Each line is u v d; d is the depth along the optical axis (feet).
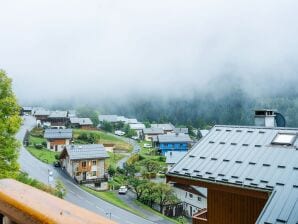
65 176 182.70
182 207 153.58
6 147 53.88
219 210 32.94
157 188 150.41
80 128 377.50
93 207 135.23
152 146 322.96
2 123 53.47
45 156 223.30
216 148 35.12
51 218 3.72
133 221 124.16
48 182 160.04
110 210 134.41
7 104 54.80
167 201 150.20
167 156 221.05
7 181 5.45
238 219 31.73
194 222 35.04
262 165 30.66
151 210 145.79
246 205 31.37
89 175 187.73
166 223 128.16
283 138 33.71
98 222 3.70
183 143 305.94
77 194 153.38
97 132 359.05
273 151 32.17
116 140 332.19
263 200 30.35
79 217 3.79
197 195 147.13
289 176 28.40
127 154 272.51
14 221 4.20
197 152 35.27
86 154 188.65
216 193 33.17
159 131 372.99
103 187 180.55
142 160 238.27
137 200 158.20
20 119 55.42
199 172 32.14
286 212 24.58
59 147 257.75
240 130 37.17
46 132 259.19
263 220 24.52
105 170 195.62
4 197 4.49
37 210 3.96
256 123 44.21
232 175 30.40
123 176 200.54
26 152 226.58
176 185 158.71
